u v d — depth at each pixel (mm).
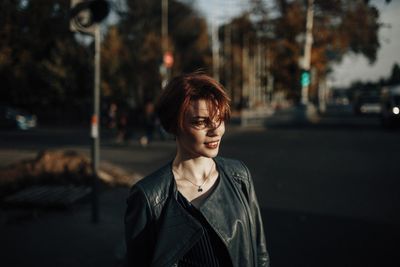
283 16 27578
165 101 1775
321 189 8852
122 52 31062
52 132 26422
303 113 30328
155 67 30344
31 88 31969
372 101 41656
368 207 7332
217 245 1727
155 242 1717
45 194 7539
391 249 5277
